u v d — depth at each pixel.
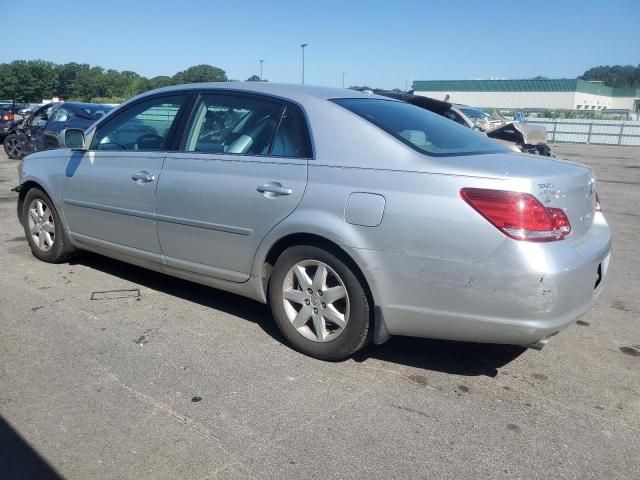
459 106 18.33
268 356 3.77
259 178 3.78
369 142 3.48
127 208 4.56
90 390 3.29
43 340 3.90
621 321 4.63
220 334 4.08
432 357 3.85
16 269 5.39
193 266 4.24
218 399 3.23
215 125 4.18
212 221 4.01
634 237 7.84
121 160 4.63
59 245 5.36
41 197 5.42
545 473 2.71
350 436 2.93
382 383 3.48
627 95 81.31
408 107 4.29
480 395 3.38
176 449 2.79
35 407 3.11
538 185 3.08
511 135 13.54
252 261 3.88
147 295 4.81
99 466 2.65
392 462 2.74
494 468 2.73
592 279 3.27
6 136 14.84
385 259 3.30
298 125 3.76
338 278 3.54
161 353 3.77
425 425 3.05
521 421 3.12
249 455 2.76
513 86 66.75
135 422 2.99
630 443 2.96
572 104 64.56
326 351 3.66
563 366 3.79
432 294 3.22
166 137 4.41
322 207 3.49
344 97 3.98
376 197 3.32
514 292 3.03
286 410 3.14
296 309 3.82
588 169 3.69
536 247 3.01
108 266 5.55
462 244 3.10
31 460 2.68
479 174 3.11
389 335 3.51
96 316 4.34
